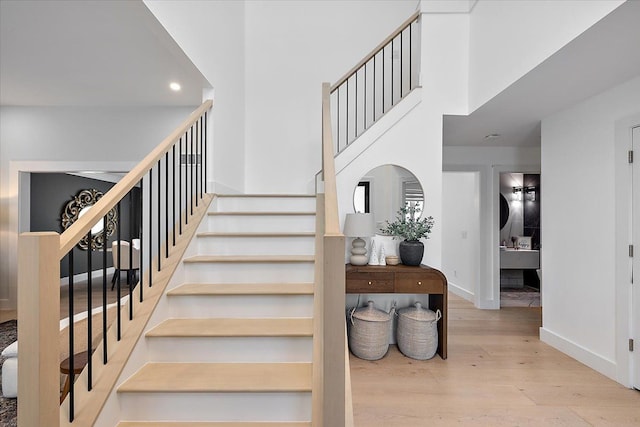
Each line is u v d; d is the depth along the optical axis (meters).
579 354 3.00
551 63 2.22
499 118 3.45
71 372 1.42
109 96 4.18
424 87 3.33
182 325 2.07
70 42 2.88
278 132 4.54
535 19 2.27
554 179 3.33
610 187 2.70
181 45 2.52
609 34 1.87
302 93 4.55
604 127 2.75
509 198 6.80
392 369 2.85
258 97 4.54
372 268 3.11
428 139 3.33
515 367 2.89
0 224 4.52
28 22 2.58
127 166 4.54
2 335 3.60
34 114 4.53
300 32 4.57
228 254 2.77
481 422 2.10
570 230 3.12
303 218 3.04
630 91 2.53
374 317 3.07
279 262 2.49
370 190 3.36
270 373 1.81
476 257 5.01
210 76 3.17
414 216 3.33
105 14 2.48
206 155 3.24
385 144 3.34
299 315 2.23
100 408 1.47
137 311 2.00
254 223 3.03
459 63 3.31
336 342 1.25
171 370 1.83
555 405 2.30
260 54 4.55
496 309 4.87
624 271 2.57
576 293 3.06
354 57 4.57
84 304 4.87
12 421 2.04
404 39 4.58
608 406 2.29
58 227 6.81
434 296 3.32
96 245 7.70
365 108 4.36
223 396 1.65
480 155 4.89
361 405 2.29
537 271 6.12
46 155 4.53
